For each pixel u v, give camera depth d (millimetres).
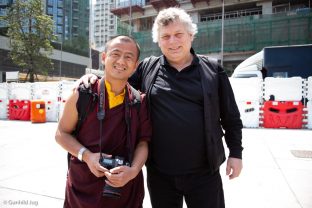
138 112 2033
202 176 2166
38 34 40094
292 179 4652
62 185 4418
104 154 1851
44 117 14188
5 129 11094
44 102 14281
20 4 38875
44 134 9648
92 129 1932
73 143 1925
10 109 15961
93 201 1892
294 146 7344
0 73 57219
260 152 6637
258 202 3770
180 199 2289
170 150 2125
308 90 11492
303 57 13375
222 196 2287
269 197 3928
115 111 1943
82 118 1922
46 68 41906
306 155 6297
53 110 14852
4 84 16266
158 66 2266
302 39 45375
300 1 55438
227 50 51375
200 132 2104
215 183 2201
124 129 1972
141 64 2455
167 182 2219
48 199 3887
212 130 2113
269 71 13828
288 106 11570
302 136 9047
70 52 79312
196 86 2125
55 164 5641
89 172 1916
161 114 2141
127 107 1972
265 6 57469
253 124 12039
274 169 5219
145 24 72062
